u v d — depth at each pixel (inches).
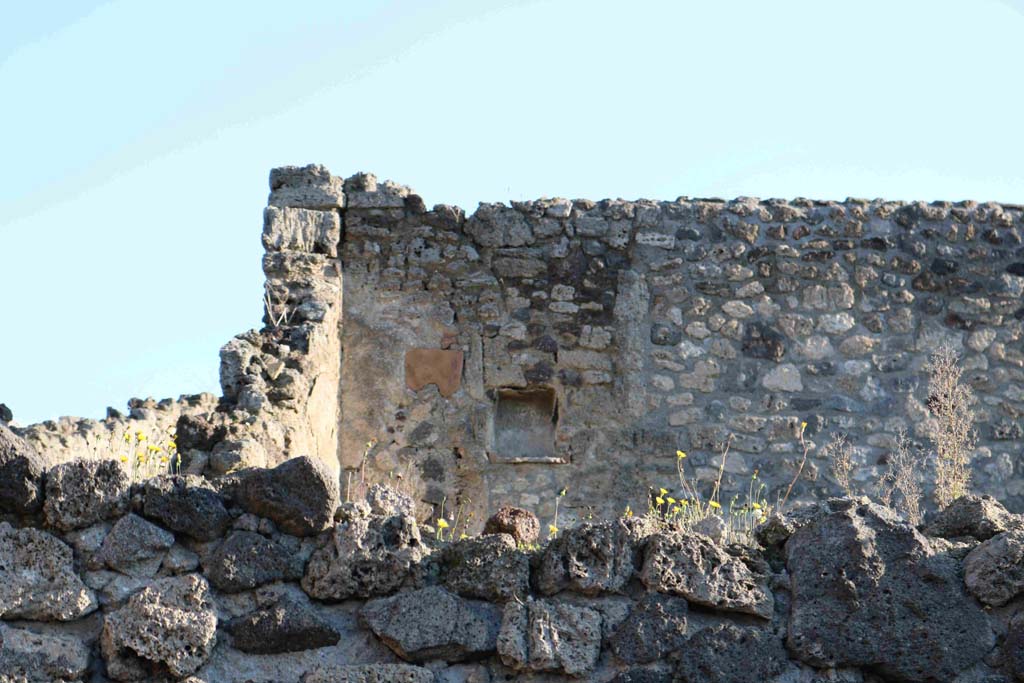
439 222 670.5
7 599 324.8
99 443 506.3
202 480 337.4
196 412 577.9
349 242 668.7
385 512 348.5
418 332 663.1
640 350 660.1
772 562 338.6
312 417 586.2
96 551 330.3
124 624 325.1
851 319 663.1
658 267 666.2
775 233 668.7
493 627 330.0
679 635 327.9
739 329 661.3
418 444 654.5
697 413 654.5
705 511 585.6
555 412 663.8
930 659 328.5
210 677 325.7
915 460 650.2
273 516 335.0
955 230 673.6
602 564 332.5
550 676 327.9
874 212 671.8
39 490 331.0
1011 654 329.1
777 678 327.9
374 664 327.9
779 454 650.2
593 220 669.9
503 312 665.6
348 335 660.7
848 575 331.6
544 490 650.2
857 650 327.9
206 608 328.5
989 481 656.4
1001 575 331.6
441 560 336.8
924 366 661.9
